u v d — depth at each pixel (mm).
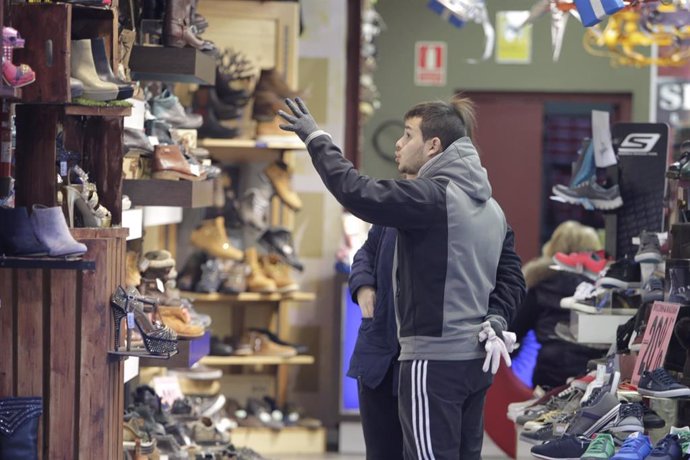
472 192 10852
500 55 31578
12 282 11102
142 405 15688
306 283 22406
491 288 11094
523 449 14844
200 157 16250
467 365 10742
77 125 12281
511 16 19672
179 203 14008
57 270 11156
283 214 21656
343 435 21062
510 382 18375
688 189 13125
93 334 11250
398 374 11438
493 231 11008
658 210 15625
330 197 22453
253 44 21062
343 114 22453
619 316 14484
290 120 10773
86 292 11219
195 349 15125
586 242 17938
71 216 11320
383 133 31547
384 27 31391
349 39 25312
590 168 15734
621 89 31578
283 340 21344
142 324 11555
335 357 21797
